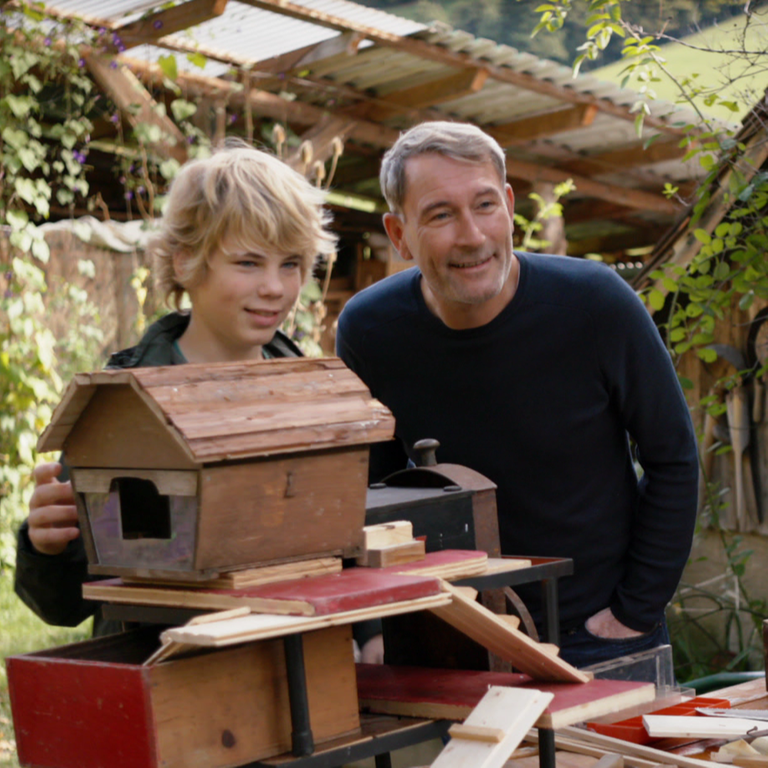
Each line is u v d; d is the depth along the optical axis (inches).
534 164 355.3
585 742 74.9
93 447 58.4
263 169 72.0
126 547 57.8
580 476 92.4
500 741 54.3
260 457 54.4
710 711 79.7
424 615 72.3
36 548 67.1
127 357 75.5
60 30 237.3
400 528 62.1
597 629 93.4
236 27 240.7
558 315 89.7
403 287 95.7
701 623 192.7
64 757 53.8
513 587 91.9
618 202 381.1
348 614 50.1
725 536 189.2
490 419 92.1
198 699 51.7
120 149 294.8
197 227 71.4
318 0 223.9
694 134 178.1
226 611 50.0
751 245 166.4
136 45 245.0
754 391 183.3
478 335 90.2
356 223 411.2
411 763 81.4
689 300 187.2
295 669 53.2
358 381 60.5
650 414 92.0
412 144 84.5
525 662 62.5
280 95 274.4
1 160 232.5
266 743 54.2
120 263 267.1
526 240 312.8
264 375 57.4
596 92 280.2
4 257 239.8
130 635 61.0
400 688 64.4
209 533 53.3
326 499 58.0
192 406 53.4
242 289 71.9
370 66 266.2
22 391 235.6
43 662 54.6
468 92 266.5
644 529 93.9
